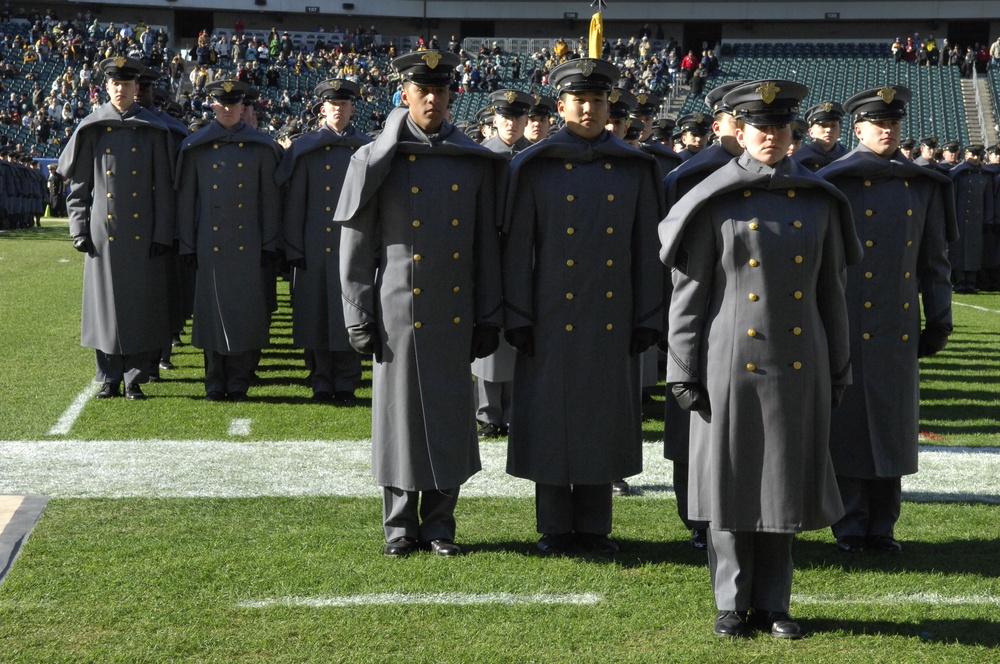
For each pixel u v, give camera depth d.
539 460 4.54
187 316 10.37
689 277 3.77
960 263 17.17
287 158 7.86
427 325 4.41
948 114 33.12
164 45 40.47
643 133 8.00
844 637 3.73
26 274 16.53
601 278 4.49
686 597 4.09
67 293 14.20
